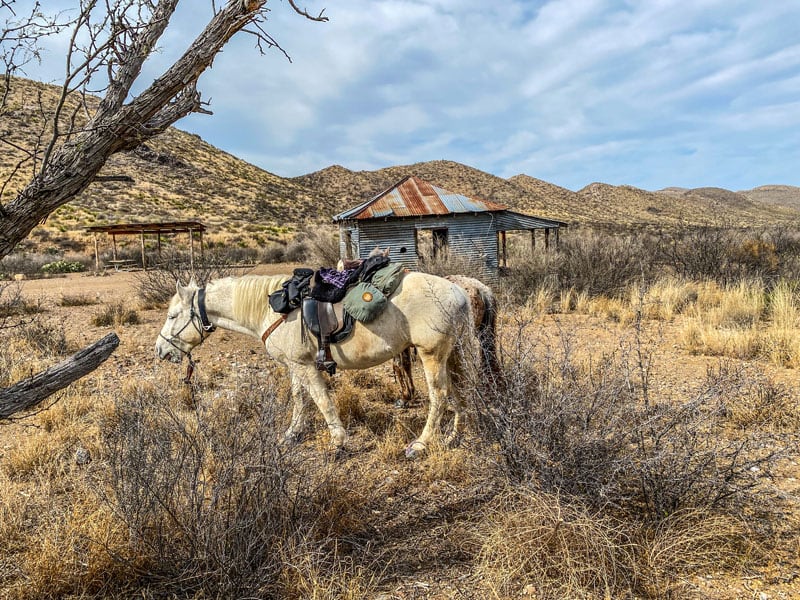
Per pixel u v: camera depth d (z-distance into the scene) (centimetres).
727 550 314
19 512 349
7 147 4588
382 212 1688
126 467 328
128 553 308
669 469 329
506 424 360
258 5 188
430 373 486
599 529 297
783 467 417
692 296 1266
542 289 1321
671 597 280
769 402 516
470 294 537
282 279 501
